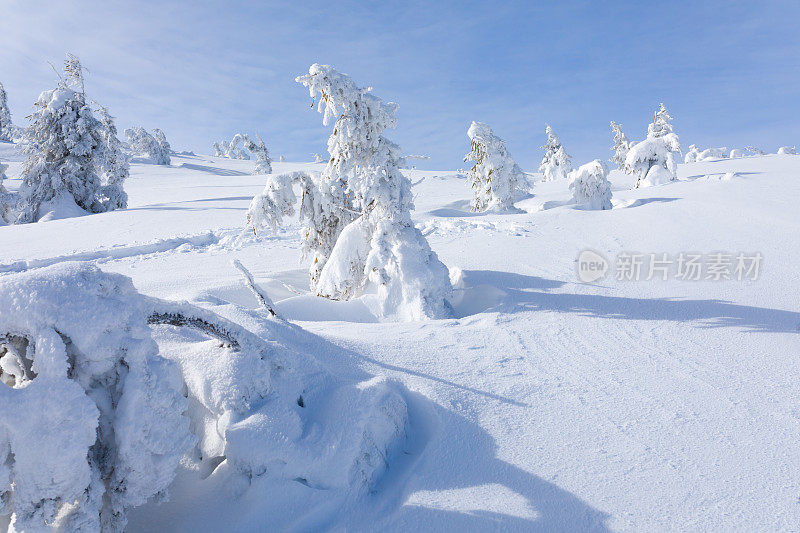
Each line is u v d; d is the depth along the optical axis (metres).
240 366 2.84
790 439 2.99
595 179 15.62
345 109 6.05
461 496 2.51
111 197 26.02
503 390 3.57
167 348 3.24
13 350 2.18
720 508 2.40
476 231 11.50
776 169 20.44
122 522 2.23
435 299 5.89
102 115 25.70
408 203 6.20
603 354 4.36
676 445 2.94
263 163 50.75
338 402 2.87
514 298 6.27
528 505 2.45
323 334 4.34
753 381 3.80
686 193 14.87
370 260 5.87
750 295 6.17
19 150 23.08
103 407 2.20
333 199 7.21
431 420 3.15
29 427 1.89
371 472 2.65
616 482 2.61
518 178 21.78
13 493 1.97
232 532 2.32
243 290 6.49
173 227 15.70
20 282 2.20
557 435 3.04
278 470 2.49
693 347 4.54
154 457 2.21
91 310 2.19
